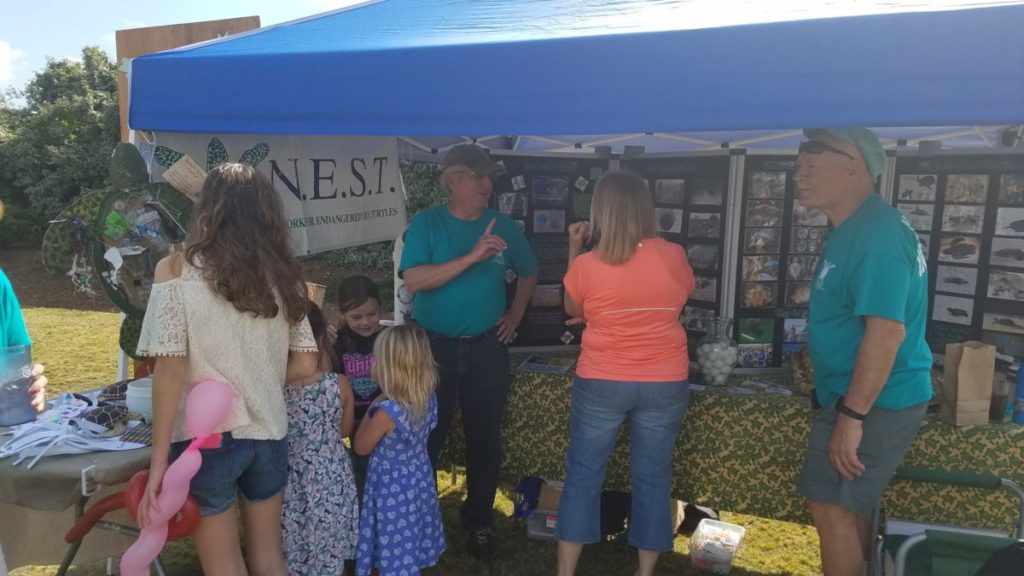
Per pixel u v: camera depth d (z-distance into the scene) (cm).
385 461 249
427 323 280
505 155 320
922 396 201
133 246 246
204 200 184
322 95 207
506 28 213
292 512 227
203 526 190
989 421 242
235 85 217
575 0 251
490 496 297
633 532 256
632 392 238
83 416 224
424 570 298
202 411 173
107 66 1883
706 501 275
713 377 281
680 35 171
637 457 251
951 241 283
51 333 809
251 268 180
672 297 237
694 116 172
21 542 242
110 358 684
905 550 183
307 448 227
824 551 216
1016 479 235
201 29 337
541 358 323
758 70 165
